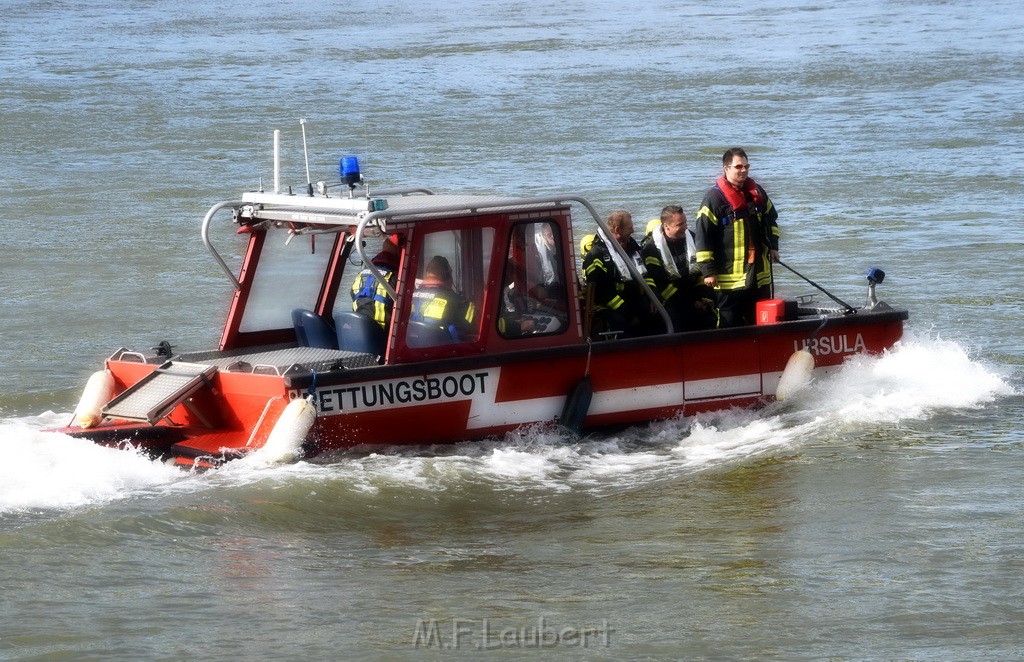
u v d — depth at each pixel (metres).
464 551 24.83
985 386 35.34
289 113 111.25
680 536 25.55
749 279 33.59
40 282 52.00
